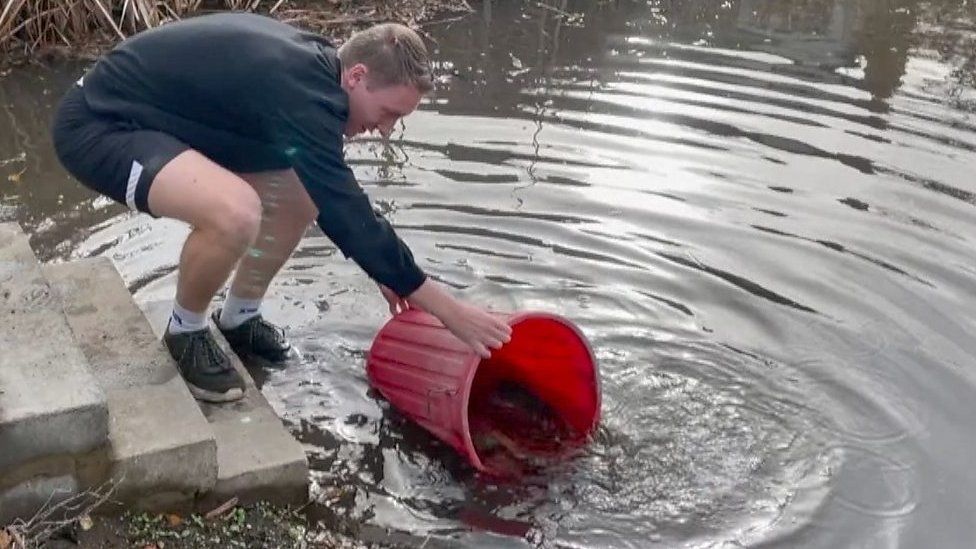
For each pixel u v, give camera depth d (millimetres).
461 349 3158
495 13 7715
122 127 3072
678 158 5219
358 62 2994
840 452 3242
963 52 7160
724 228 4578
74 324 3277
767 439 3301
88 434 2574
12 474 2521
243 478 2857
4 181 4918
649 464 3186
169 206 2982
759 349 3754
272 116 2941
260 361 3615
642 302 4027
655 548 2842
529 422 3430
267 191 3258
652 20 7734
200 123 3057
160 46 3057
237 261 3059
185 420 2828
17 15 6652
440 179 4930
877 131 5645
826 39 7387
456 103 5867
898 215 4719
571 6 8016
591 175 5023
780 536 2889
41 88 6082
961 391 3523
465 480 3098
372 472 3111
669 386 3543
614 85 6230
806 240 4496
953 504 3025
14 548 2484
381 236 2926
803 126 5672
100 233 4438
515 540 2852
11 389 2568
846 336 3828
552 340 3355
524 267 4234
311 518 2895
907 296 4082
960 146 5480
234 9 7273
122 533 2676
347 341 3771
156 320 3600
